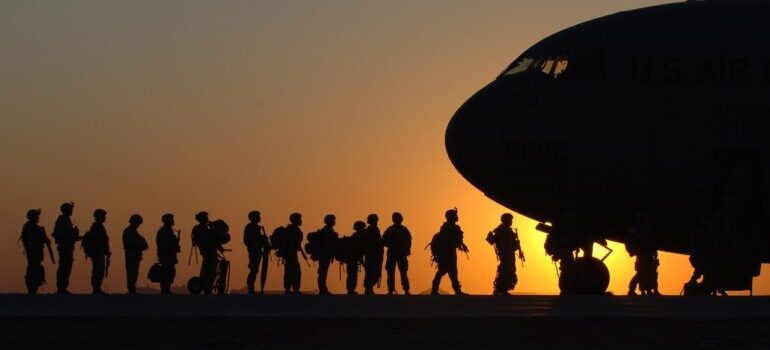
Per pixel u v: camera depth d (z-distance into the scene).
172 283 29.98
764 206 26.91
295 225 30.77
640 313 16.50
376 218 31.36
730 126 26.89
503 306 19.47
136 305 19.69
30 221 29.52
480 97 28.67
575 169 27.34
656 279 28.00
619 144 27.14
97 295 25.69
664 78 27.34
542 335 13.91
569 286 28.08
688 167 26.95
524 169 27.59
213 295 25.89
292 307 19.00
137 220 29.78
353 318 14.71
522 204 28.05
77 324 14.44
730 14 27.91
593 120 27.33
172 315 15.12
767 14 27.81
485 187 28.30
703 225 26.77
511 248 29.95
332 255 31.19
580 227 28.08
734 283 27.28
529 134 27.55
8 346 13.27
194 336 13.88
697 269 27.36
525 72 28.56
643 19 28.19
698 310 17.89
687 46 27.44
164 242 29.86
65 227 29.38
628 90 27.39
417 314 16.22
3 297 24.12
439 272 30.83
